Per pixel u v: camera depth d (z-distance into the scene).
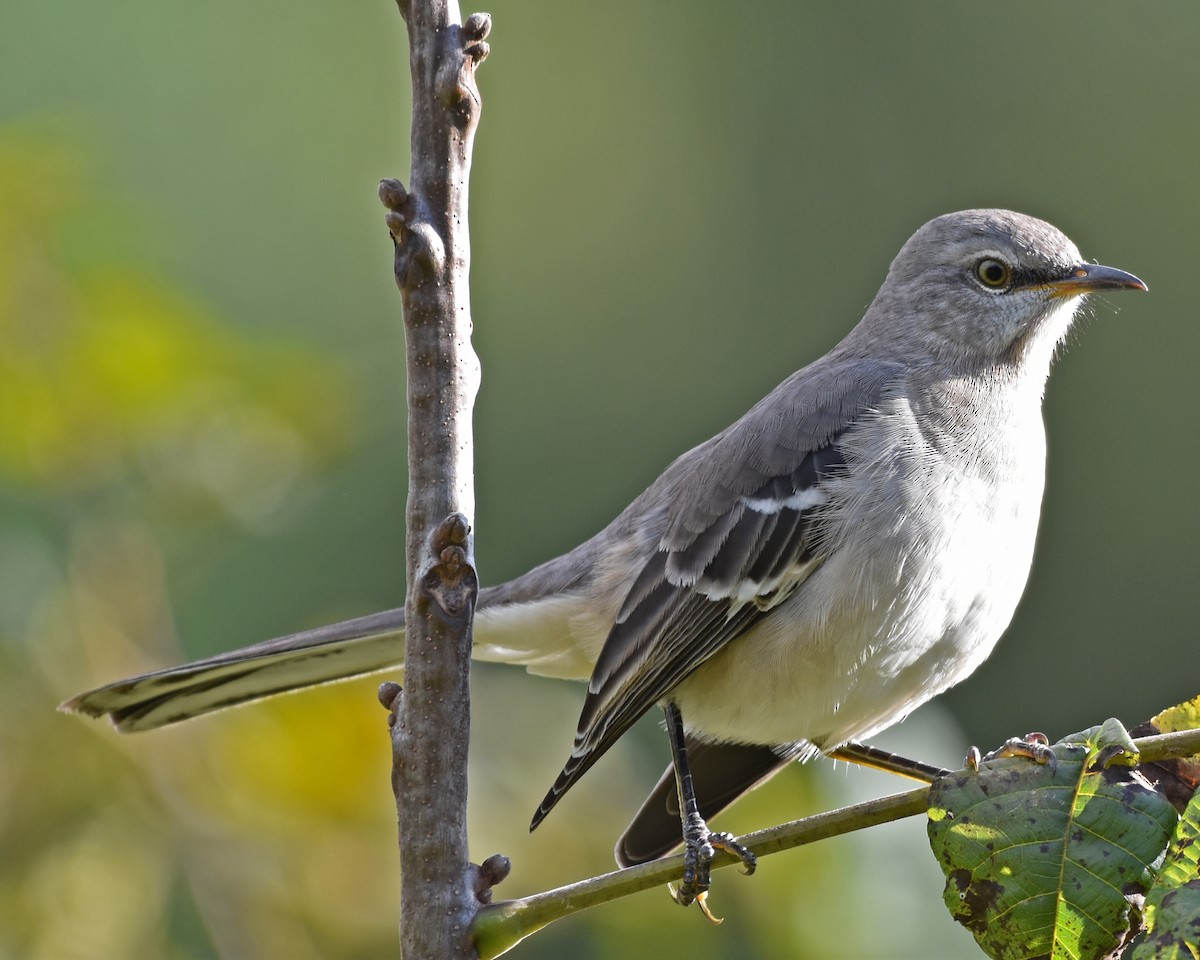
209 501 9.84
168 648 9.45
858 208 21.25
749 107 22.22
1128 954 5.15
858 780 9.12
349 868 8.35
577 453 21.05
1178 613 17.27
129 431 9.66
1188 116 19.55
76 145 9.91
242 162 19.77
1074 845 5.54
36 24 19.08
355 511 16.70
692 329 21.81
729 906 8.57
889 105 21.27
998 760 5.78
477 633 9.66
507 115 23.02
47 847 8.22
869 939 8.30
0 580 9.33
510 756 9.19
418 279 5.57
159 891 8.24
